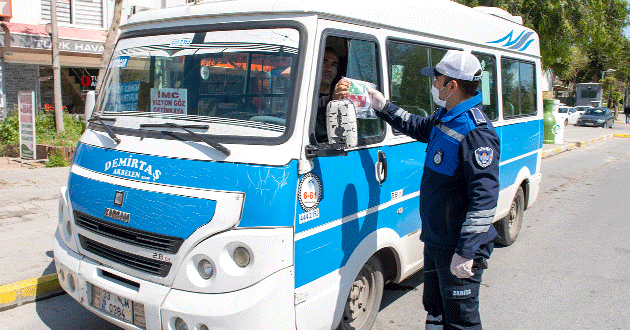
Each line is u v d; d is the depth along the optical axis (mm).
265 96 2959
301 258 2877
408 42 3953
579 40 17891
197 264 2752
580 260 6035
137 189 2973
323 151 2955
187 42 3293
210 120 3047
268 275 2689
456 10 4660
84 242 3328
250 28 3092
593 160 15578
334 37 3184
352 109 2832
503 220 6215
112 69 3744
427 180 3125
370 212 3504
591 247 6543
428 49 4238
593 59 49125
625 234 7160
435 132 3139
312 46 2930
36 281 4469
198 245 2727
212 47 3184
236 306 2639
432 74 3119
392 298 4859
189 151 2914
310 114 2914
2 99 14398
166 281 2830
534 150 6676
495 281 5375
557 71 23438
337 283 3191
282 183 2732
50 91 15812
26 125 10766
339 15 3156
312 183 2930
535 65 6746
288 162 2770
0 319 4105
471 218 2801
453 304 3111
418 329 4215
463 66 2969
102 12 16125
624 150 18688
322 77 3229
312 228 2949
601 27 18344
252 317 2643
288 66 2928
